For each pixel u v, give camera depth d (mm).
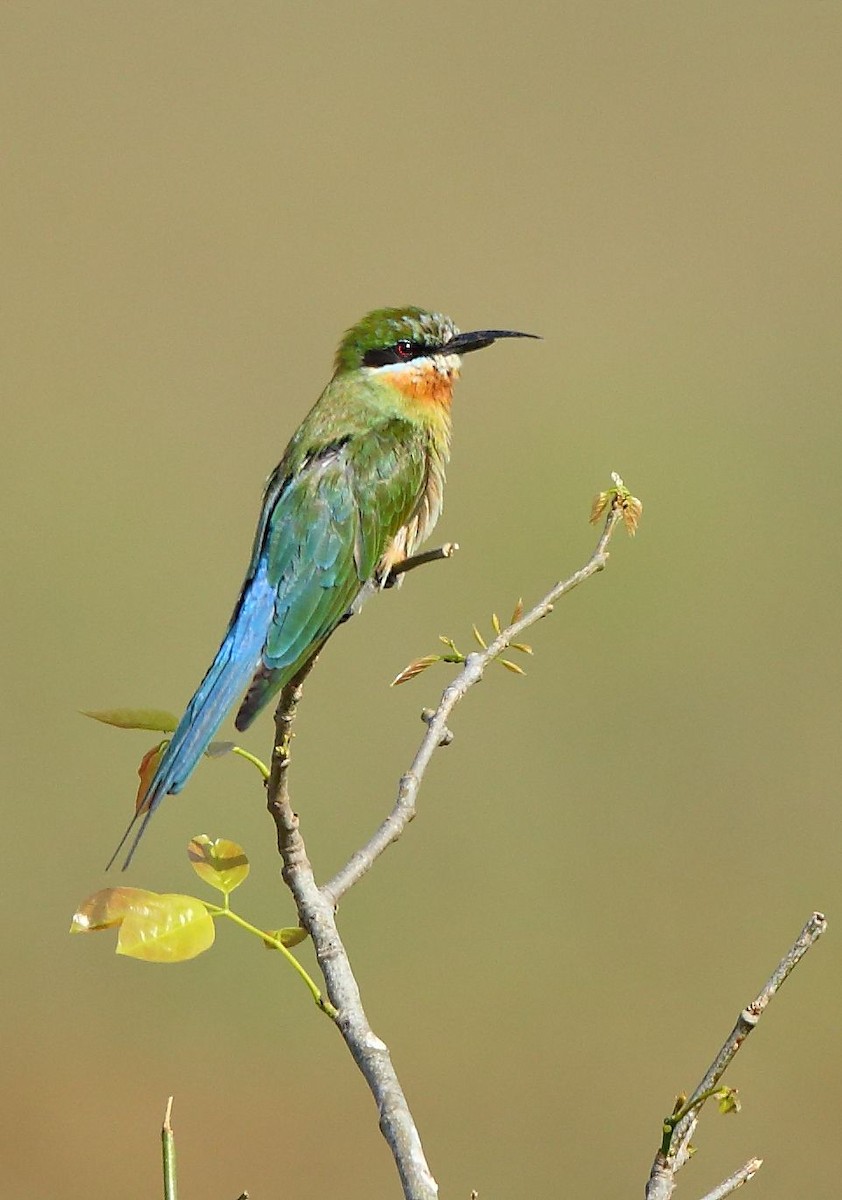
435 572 15219
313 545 7691
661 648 14773
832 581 15328
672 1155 4695
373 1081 4734
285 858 5125
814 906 12492
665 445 16953
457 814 13141
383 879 12695
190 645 14781
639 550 15648
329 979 4949
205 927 4758
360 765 13383
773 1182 10484
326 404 8359
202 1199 10508
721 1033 11539
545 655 14562
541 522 16094
